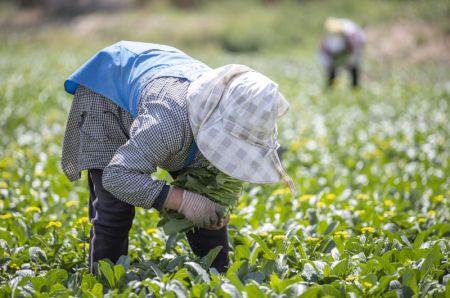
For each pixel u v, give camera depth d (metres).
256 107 5.43
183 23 62.31
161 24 62.91
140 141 5.56
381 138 16.14
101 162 6.25
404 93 25.80
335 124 18.94
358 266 6.30
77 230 7.81
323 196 9.54
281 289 5.72
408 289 5.82
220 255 6.77
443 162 13.16
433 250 6.43
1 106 20.48
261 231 7.91
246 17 62.25
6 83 26.47
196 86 5.64
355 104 23.34
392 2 54.62
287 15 59.75
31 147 14.77
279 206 9.16
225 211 5.97
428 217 8.74
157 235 7.71
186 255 6.73
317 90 26.91
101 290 5.76
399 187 10.54
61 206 9.25
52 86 26.08
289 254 6.87
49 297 5.77
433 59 41.25
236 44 56.31
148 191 5.59
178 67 6.02
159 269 6.48
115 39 61.16
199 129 5.56
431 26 46.81
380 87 28.06
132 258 7.15
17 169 11.72
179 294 5.52
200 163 5.98
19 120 18.02
